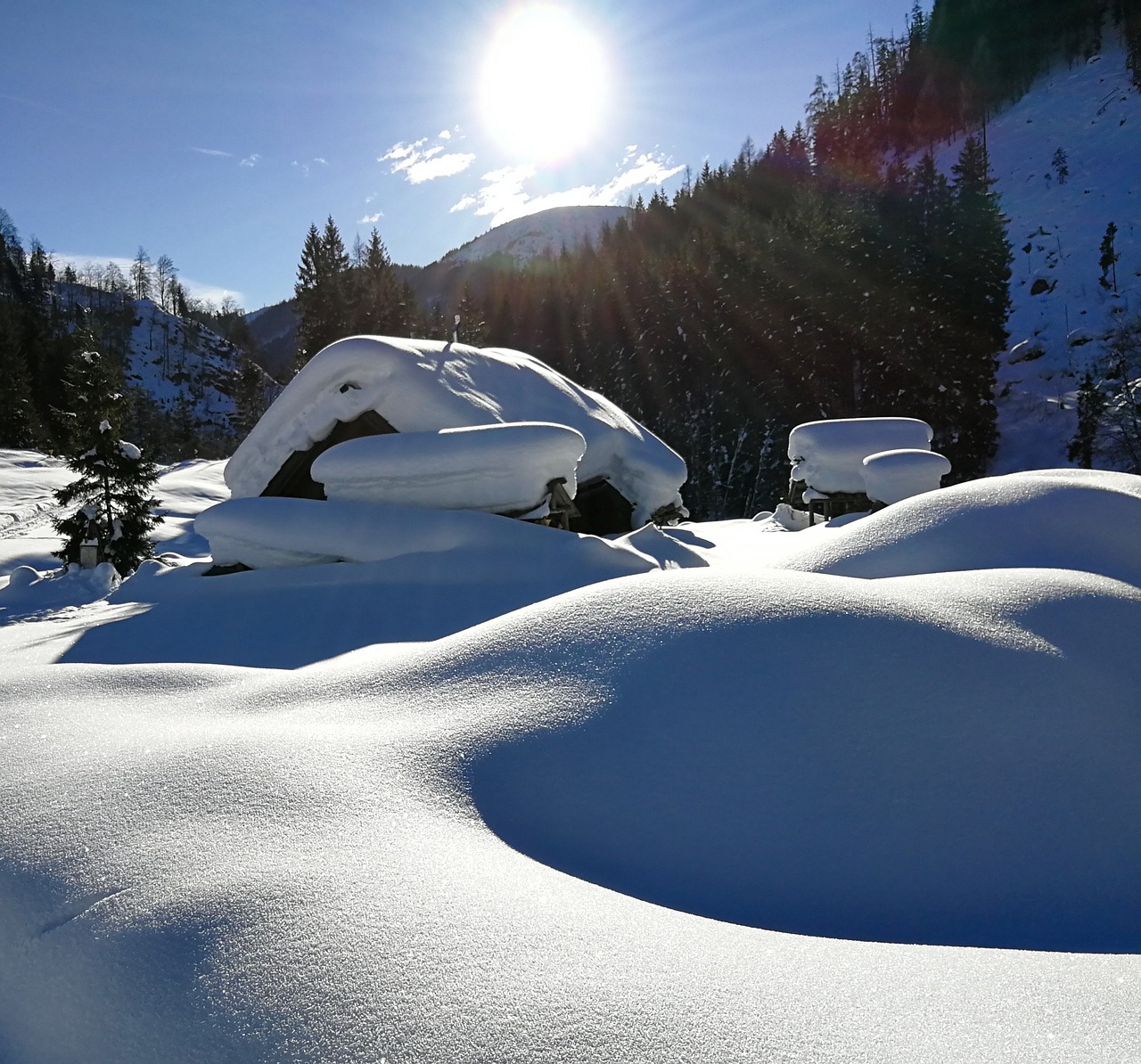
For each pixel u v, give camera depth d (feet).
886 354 132.46
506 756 8.47
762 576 11.95
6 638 27.73
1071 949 6.64
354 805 7.36
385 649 14.99
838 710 9.07
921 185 151.12
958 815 8.00
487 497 34.88
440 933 5.47
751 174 268.41
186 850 6.67
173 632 25.40
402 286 203.51
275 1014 4.93
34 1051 5.52
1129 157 243.40
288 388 42.98
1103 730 9.19
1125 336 157.99
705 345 156.25
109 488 59.21
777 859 7.43
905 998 4.98
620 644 10.28
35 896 6.42
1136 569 16.28
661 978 5.08
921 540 18.31
